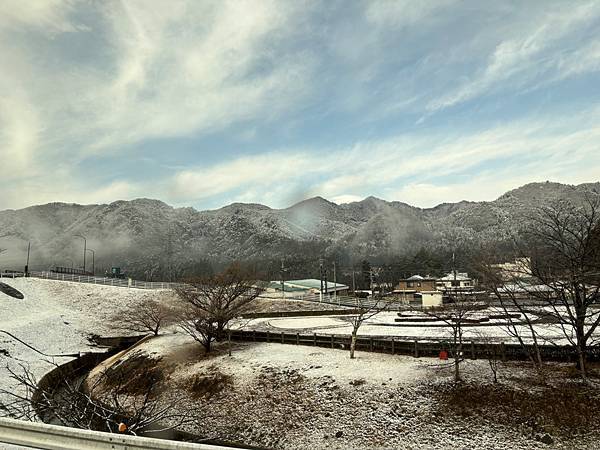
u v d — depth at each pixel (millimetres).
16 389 24297
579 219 24188
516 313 42094
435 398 21688
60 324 45375
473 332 33000
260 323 45000
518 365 24297
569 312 20797
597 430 17859
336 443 20297
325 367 27172
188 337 38344
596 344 23969
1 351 31875
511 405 20047
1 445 7066
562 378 21625
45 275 69312
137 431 10922
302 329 39750
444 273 97938
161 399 26922
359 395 23203
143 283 64688
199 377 28531
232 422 23406
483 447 18328
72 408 10789
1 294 50438
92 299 56125
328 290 76812
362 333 36438
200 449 5820
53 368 30469
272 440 21469
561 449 17406
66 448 6680
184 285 49562
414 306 54688
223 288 36125
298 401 23922
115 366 33344
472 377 22875
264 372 27672
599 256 21062
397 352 29219
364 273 103000
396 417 21094
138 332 45938
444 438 19266
